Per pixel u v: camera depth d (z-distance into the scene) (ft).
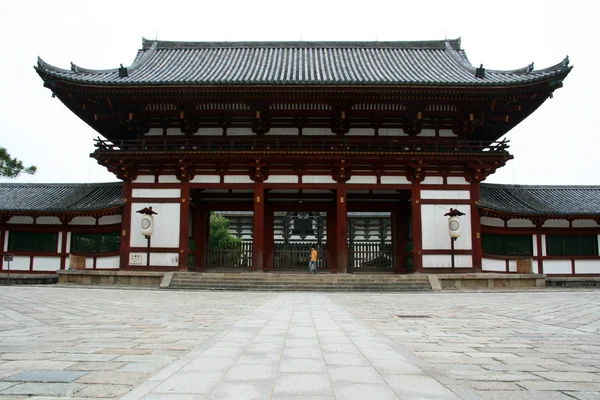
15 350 23.17
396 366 19.52
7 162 110.11
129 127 98.12
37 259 99.76
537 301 59.31
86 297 60.64
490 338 28.60
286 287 79.10
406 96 89.86
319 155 90.63
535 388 16.71
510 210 94.89
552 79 85.25
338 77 97.50
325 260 104.53
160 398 14.52
